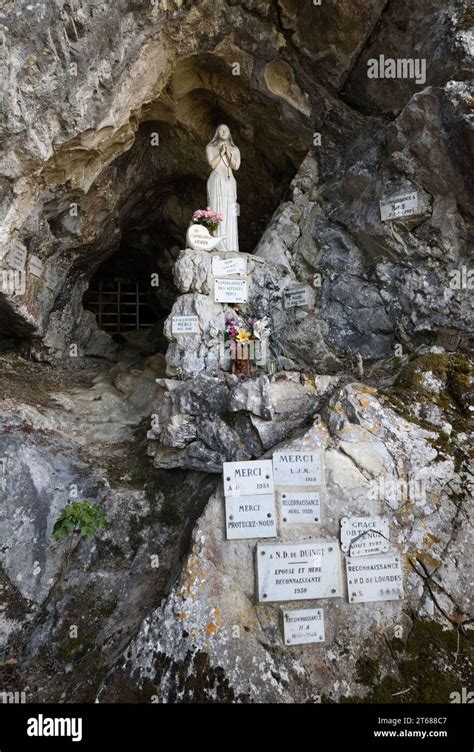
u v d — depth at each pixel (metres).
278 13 6.88
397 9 6.67
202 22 6.70
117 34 5.77
